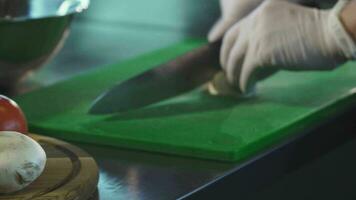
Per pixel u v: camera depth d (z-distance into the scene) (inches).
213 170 32.8
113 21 59.9
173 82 42.8
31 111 40.2
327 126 39.8
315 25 42.1
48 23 41.1
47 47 42.3
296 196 41.0
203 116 39.2
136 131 36.8
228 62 43.6
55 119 38.8
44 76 48.1
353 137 43.0
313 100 41.7
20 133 29.5
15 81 44.2
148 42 56.1
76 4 43.6
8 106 31.3
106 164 33.7
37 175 28.1
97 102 40.1
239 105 41.2
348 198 46.1
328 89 44.0
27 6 42.1
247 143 34.5
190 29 56.6
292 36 42.3
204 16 55.5
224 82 43.1
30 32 40.5
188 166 33.3
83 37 57.4
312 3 44.0
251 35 43.4
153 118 38.8
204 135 36.1
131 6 58.6
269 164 35.2
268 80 45.9
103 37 57.4
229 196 32.8
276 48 42.4
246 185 33.8
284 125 37.3
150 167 33.2
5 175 27.2
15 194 27.8
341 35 41.1
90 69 49.9
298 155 37.4
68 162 30.8
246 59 42.9
